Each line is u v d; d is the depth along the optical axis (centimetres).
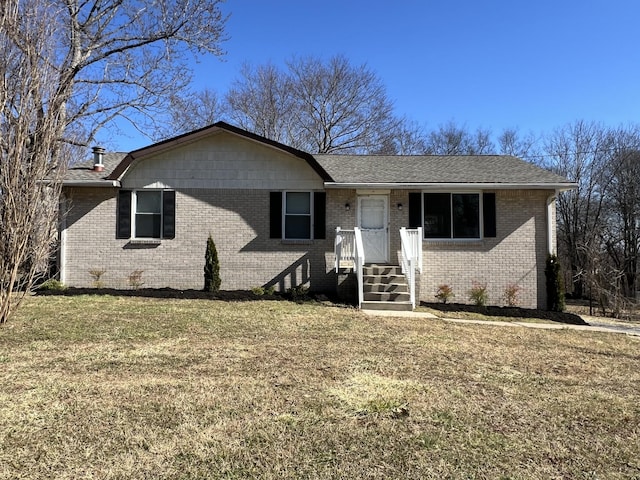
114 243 1342
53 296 1128
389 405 451
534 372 598
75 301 1046
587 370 621
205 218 1354
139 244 1343
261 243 1352
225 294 1238
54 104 749
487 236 1343
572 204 2897
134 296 1182
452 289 1340
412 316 1033
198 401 445
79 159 1527
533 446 372
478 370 593
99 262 1339
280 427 392
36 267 781
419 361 624
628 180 2667
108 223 1343
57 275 1322
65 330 741
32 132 730
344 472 322
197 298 1180
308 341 723
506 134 3650
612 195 2752
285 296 1259
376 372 562
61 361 568
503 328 946
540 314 1198
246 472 319
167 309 966
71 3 1469
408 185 1304
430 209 1358
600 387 541
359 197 1368
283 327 826
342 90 3338
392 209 1358
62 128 774
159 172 1352
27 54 709
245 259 1348
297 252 1352
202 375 529
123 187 1348
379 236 1360
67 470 315
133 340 691
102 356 596
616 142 2758
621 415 448
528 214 1340
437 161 1569
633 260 2581
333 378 531
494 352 704
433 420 419
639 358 718
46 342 661
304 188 1359
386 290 1220
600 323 1219
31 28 721
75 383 487
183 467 323
